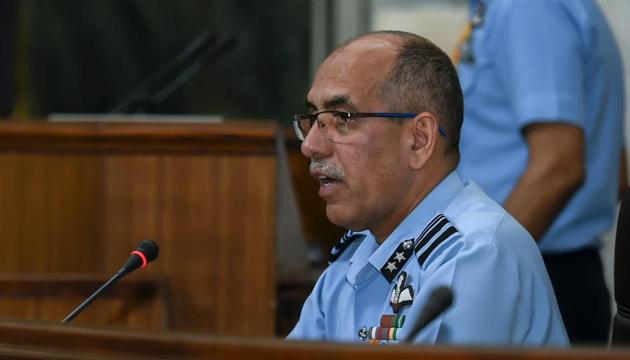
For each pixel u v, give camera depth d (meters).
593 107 6.11
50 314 6.65
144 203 6.95
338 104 4.14
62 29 14.69
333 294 4.51
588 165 6.15
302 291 7.43
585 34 5.96
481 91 6.08
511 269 3.88
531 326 3.93
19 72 14.28
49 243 6.98
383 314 4.06
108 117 8.36
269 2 13.99
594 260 6.23
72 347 2.92
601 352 2.53
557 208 5.70
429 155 4.15
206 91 14.05
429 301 3.12
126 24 14.57
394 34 4.25
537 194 5.67
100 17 14.59
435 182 4.20
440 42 12.49
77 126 6.94
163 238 6.95
